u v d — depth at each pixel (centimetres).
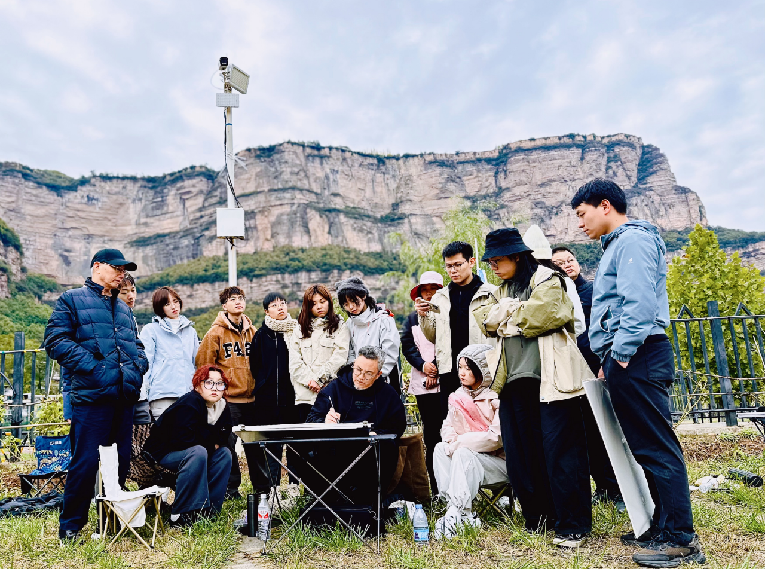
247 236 15150
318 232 14788
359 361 427
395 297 2917
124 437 405
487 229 2447
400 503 423
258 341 528
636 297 293
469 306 438
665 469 296
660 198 15450
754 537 329
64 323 385
